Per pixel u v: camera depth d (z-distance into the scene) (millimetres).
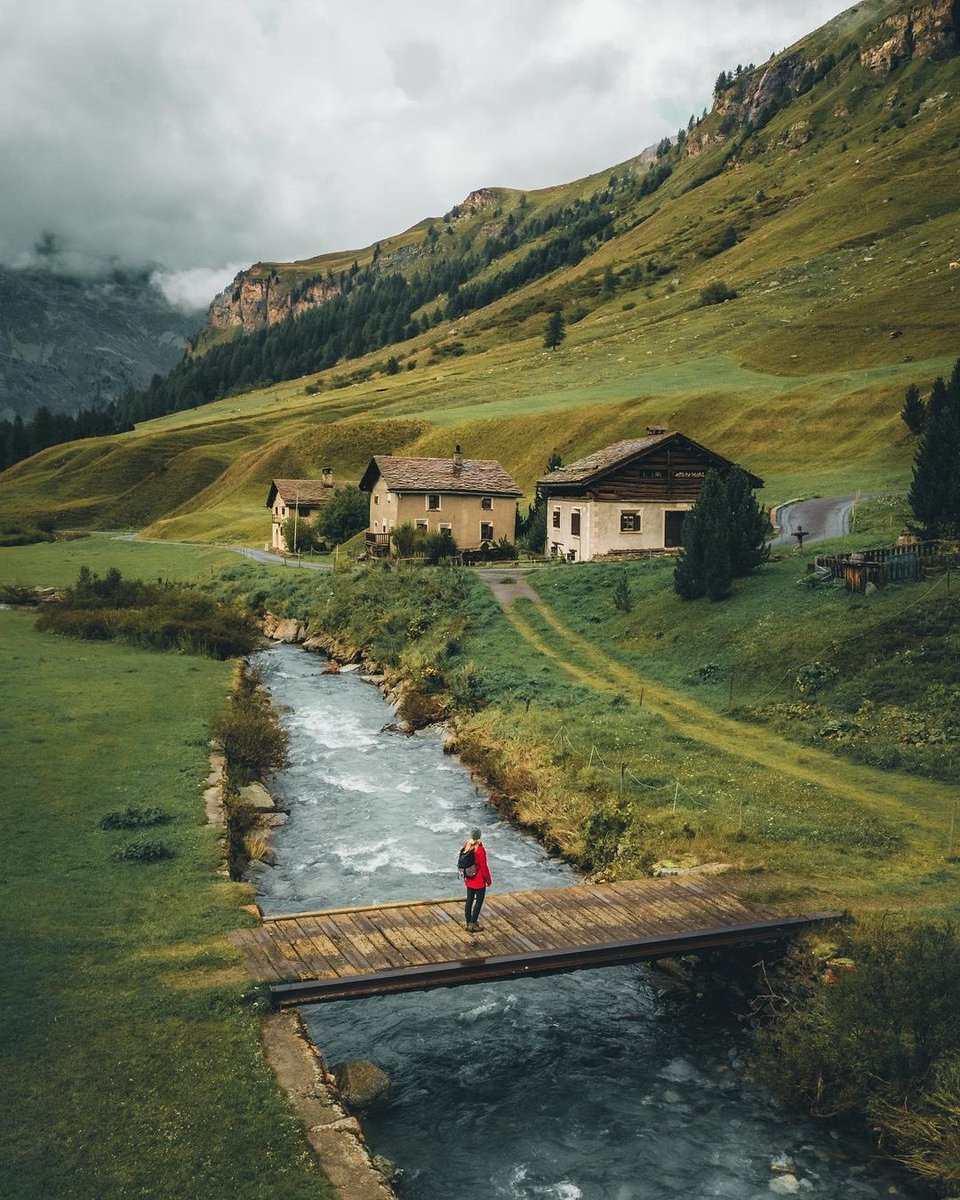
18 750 27500
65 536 119812
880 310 130375
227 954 15758
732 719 31875
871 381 99125
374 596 53812
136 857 19938
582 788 26016
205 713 33656
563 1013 16547
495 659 40656
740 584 43625
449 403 149875
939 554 37000
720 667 36312
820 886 19078
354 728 35750
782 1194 12000
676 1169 12453
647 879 19969
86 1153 10836
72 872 19047
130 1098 11867
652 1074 14727
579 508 61406
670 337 158500
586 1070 14789
